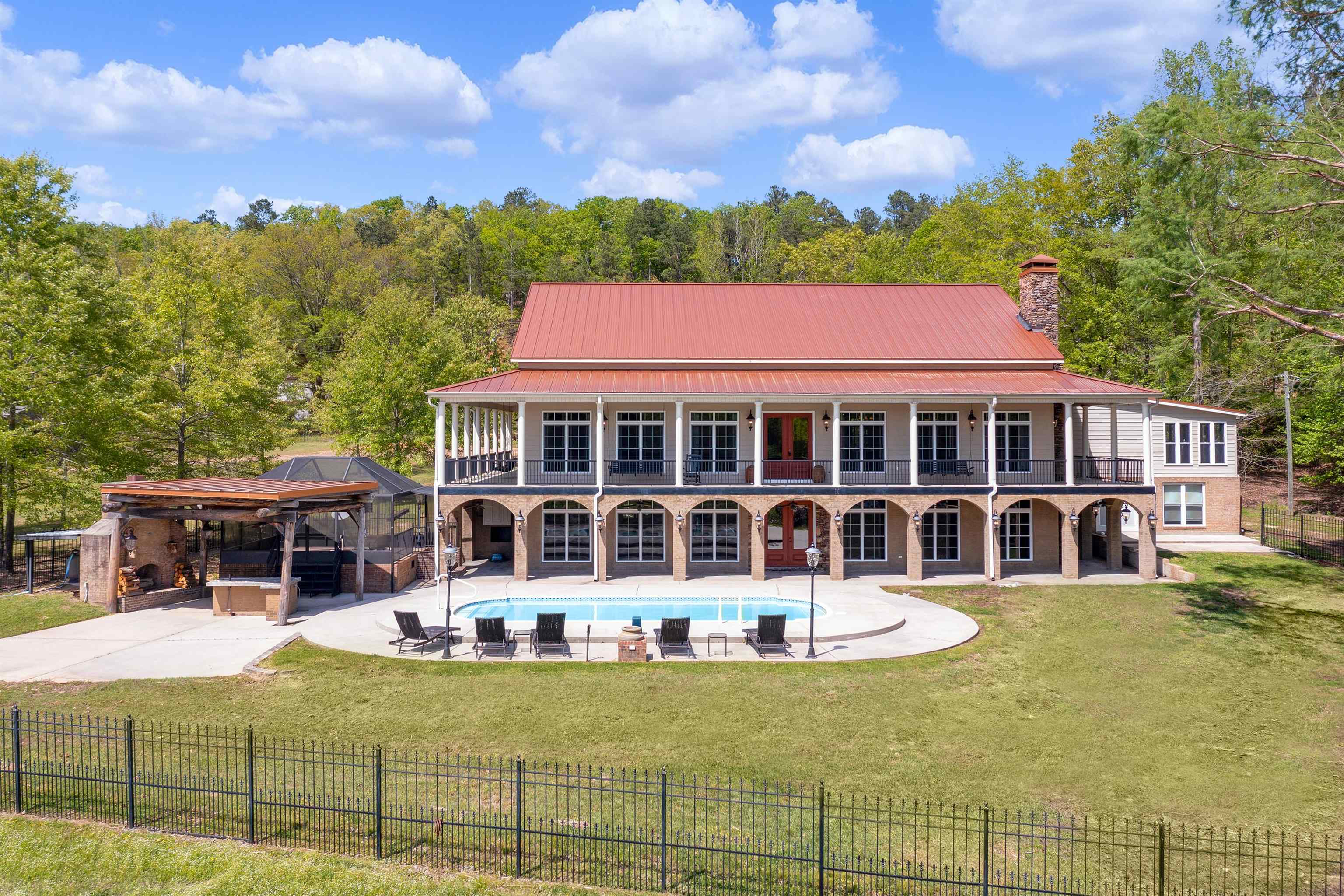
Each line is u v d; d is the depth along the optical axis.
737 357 30.05
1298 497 42.72
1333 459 42.75
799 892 9.62
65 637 20.67
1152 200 20.45
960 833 11.20
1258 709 16.00
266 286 77.31
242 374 32.41
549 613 23.47
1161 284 19.80
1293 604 23.67
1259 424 47.16
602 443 27.52
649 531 29.47
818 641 20.28
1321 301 20.64
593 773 13.00
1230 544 32.22
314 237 82.75
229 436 33.56
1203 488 34.09
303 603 24.92
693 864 10.19
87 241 39.56
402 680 17.47
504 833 10.88
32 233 28.00
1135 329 44.16
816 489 27.22
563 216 123.38
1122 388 27.53
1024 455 29.64
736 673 17.98
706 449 29.58
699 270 92.12
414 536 30.34
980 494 27.28
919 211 119.94
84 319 26.47
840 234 86.44
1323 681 17.53
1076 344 46.84
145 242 76.75
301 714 15.44
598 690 16.89
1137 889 9.90
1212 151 19.05
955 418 29.50
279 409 35.88
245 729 14.70
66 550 32.56
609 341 31.02
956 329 32.03
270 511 22.42
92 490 27.36
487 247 102.81
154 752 13.07
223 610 23.12
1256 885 10.08
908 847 10.76
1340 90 19.11
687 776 12.91
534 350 30.41
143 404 30.25
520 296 97.56
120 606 23.48
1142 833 10.96
